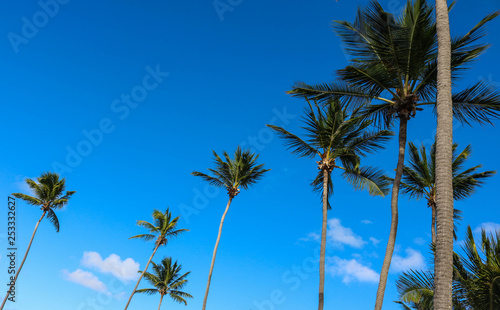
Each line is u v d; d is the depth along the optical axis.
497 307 8.38
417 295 10.58
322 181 18.92
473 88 10.69
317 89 13.02
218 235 25.58
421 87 12.37
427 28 11.26
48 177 37.44
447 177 6.79
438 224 6.59
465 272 9.38
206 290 23.97
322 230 16.56
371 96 12.59
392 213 11.41
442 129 7.17
